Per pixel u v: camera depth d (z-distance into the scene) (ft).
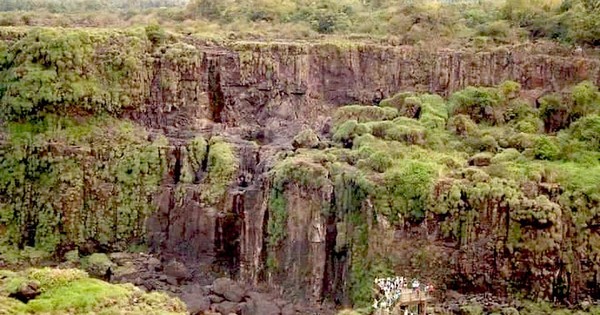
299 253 184.24
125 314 127.65
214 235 202.90
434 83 231.50
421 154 186.50
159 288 182.19
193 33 250.98
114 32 227.20
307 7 290.15
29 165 215.31
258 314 169.07
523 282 163.63
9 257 203.51
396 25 257.75
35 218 213.25
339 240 176.65
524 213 162.40
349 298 172.65
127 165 215.31
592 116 191.21
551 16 246.47
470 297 164.86
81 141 217.15
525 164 177.99
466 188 168.25
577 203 165.37
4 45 224.53
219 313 167.32
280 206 188.24
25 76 217.15
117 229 212.43
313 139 206.28
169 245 208.44
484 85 225.97
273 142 221.05
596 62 214.69
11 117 218.79
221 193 204.03
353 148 196.75
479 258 166.09
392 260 169.48
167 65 227.40
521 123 200.23
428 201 169.27
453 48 235.81
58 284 135.03
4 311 121.80
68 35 219.41
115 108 222.48
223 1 310.65
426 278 167.32
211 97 233.14
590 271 163.02
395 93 234.17
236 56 232.94
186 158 213.87
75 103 218.38
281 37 255.29
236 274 198.08
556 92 213.66
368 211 172.86
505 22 249.34
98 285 137.39
